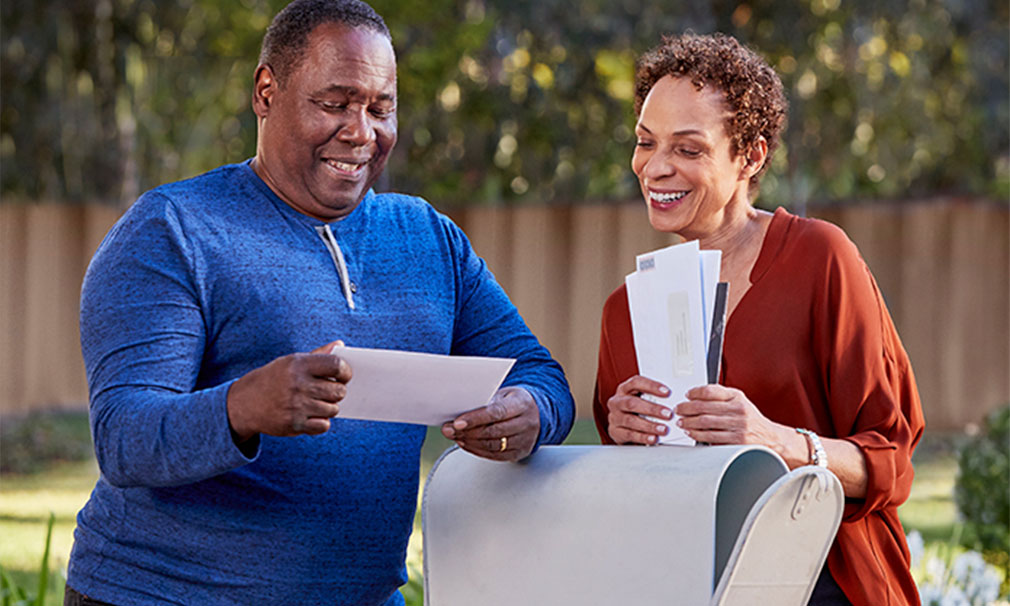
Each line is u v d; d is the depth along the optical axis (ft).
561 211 39.58
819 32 46.03
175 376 8.27
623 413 8.76
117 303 8.35
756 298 9.48
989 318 38.01
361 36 8.80
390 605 9.55
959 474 25.03
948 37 47.37
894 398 9.34
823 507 7.68
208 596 8.59
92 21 47.34
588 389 39.42
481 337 9.86
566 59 46.32
